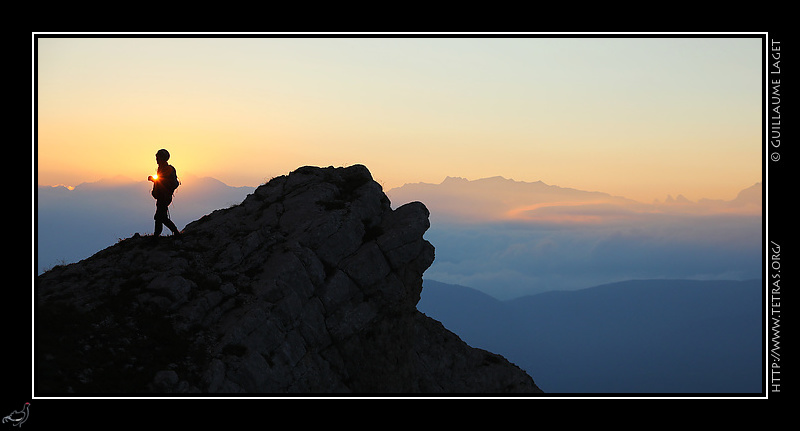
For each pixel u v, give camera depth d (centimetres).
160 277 2856
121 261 2994
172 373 2428
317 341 2959
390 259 3177
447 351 3894
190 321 2705
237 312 2808
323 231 3138
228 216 3431
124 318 2641
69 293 2711
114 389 2309
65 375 2283
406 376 3173
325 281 3056
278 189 3572
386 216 3409
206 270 2994
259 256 3088
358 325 3050
